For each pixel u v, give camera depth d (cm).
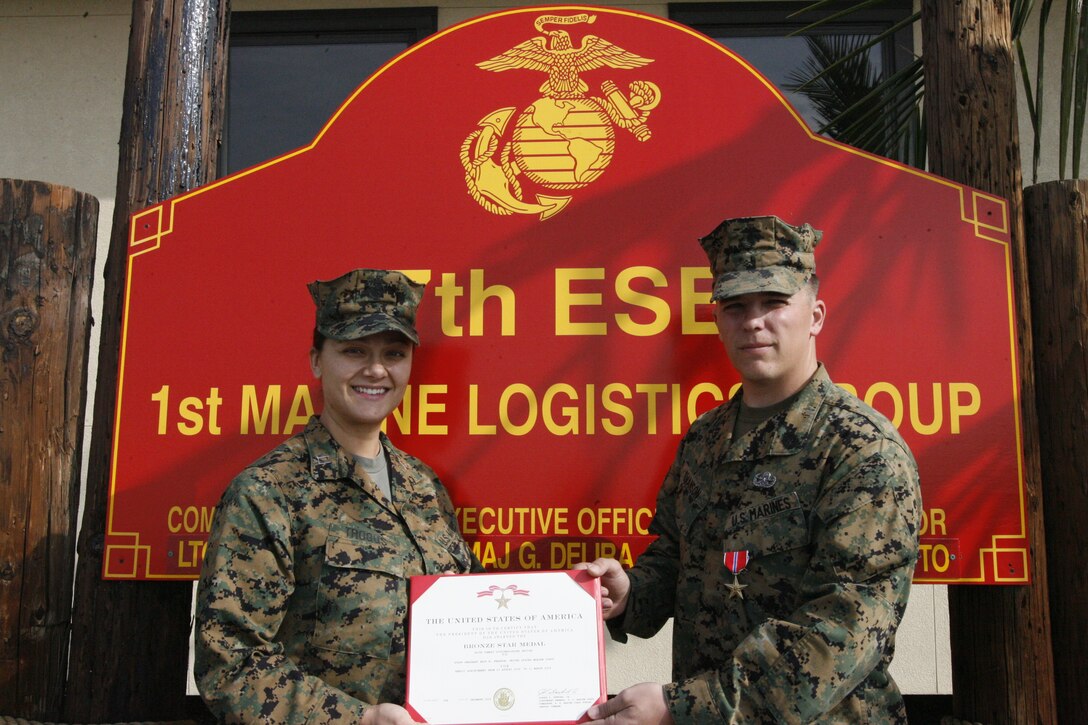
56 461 238
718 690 168
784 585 179
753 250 193
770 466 187
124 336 249
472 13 435
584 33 257
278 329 249
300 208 254
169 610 241
